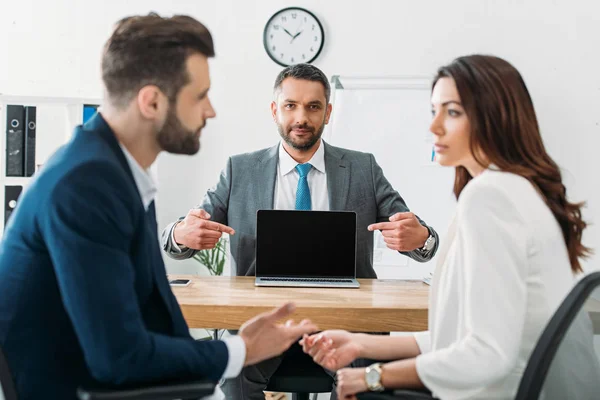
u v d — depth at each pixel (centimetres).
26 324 112
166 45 121
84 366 116
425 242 211
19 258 112
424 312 172
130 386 113
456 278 126
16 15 380
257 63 377
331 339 143
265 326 129
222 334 229
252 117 379
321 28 371
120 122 124
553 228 123
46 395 114
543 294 120
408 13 369
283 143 236
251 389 199
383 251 363
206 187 381
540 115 365
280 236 210
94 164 111
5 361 109
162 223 379
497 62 129
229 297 181
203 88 127
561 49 363
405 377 124
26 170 328
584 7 360
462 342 116
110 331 108
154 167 372
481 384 115
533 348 119
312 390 192
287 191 236
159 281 128
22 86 382
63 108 330
